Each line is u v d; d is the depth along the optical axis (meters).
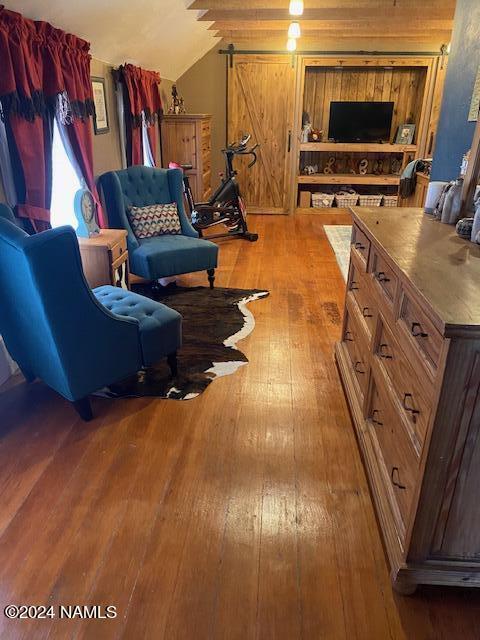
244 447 2.10
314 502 1.81
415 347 1.42
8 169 2.48
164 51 4.92
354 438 2.17
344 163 7.09
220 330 3.25
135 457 2.04
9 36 2.22
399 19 4.55
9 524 1.69
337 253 5.08
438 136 2.84
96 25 3.15
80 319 2.04
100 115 3.87
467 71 2.41
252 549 1.61
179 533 1.67
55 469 1.96
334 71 6.57
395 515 1.55
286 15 4.41
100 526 1.69
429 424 1.26
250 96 6.41
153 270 3.56
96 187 3.59
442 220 2.10
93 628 1.36
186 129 5.60
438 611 1.43
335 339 3.13
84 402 2.24
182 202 4.16
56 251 1.86
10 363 2.65
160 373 2.70
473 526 1.36
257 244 5.41
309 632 1.36
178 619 1.39
